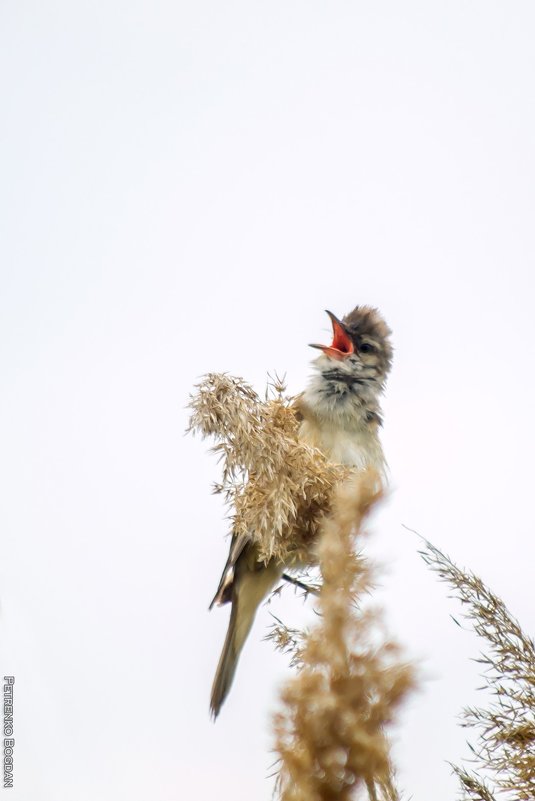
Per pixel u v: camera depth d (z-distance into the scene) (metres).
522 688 3.38
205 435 5.44
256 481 5.34
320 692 2.22
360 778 2.19
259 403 5.52
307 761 2.20
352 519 2.43
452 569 3.72
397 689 2.21
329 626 2.27
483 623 3.59
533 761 3.13
